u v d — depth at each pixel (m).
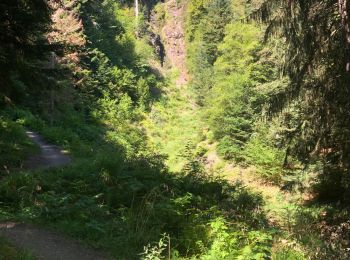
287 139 13.55
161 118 59.25
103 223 7.70
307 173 14.60
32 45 13.83
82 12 51.53
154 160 14.75
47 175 12.36
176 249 6.87
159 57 81.19
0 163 15.70
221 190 12.06
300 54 10.88
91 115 45.53
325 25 10.02
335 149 12.12
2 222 7.44
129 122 52.91
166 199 8.95
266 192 21.94
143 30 80.06
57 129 29.31
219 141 36.81
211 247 6.51
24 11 13.12
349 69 8.84
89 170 12.20
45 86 14.73
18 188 9.81
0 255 5.20
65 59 37.44
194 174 13.58
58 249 6.39
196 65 68.62
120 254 6.51
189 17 83.50
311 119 11.80
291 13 10.41
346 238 9.05
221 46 40.06
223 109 35.16
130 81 58.16
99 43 56.75
